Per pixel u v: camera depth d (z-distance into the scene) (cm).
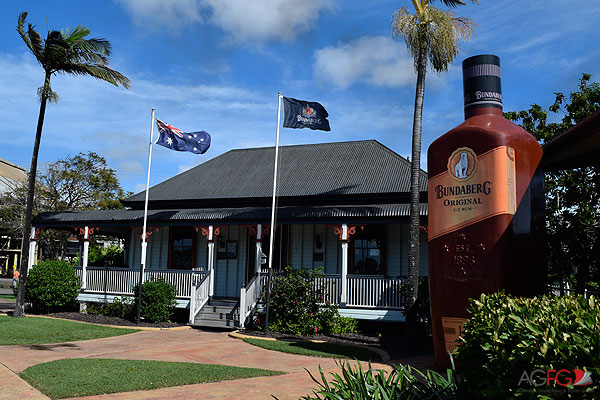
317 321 1474
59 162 3938
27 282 1866
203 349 1198
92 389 744
